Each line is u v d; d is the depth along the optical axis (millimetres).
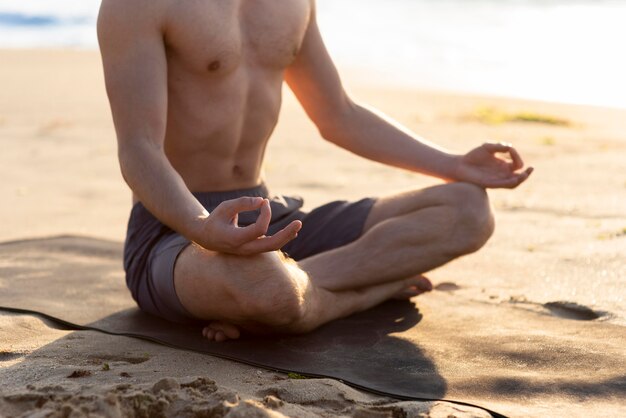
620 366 3070
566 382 2934
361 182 6977
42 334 3457
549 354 3209
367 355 3225
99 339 3398
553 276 4312
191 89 3504
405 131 3951
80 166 7766
